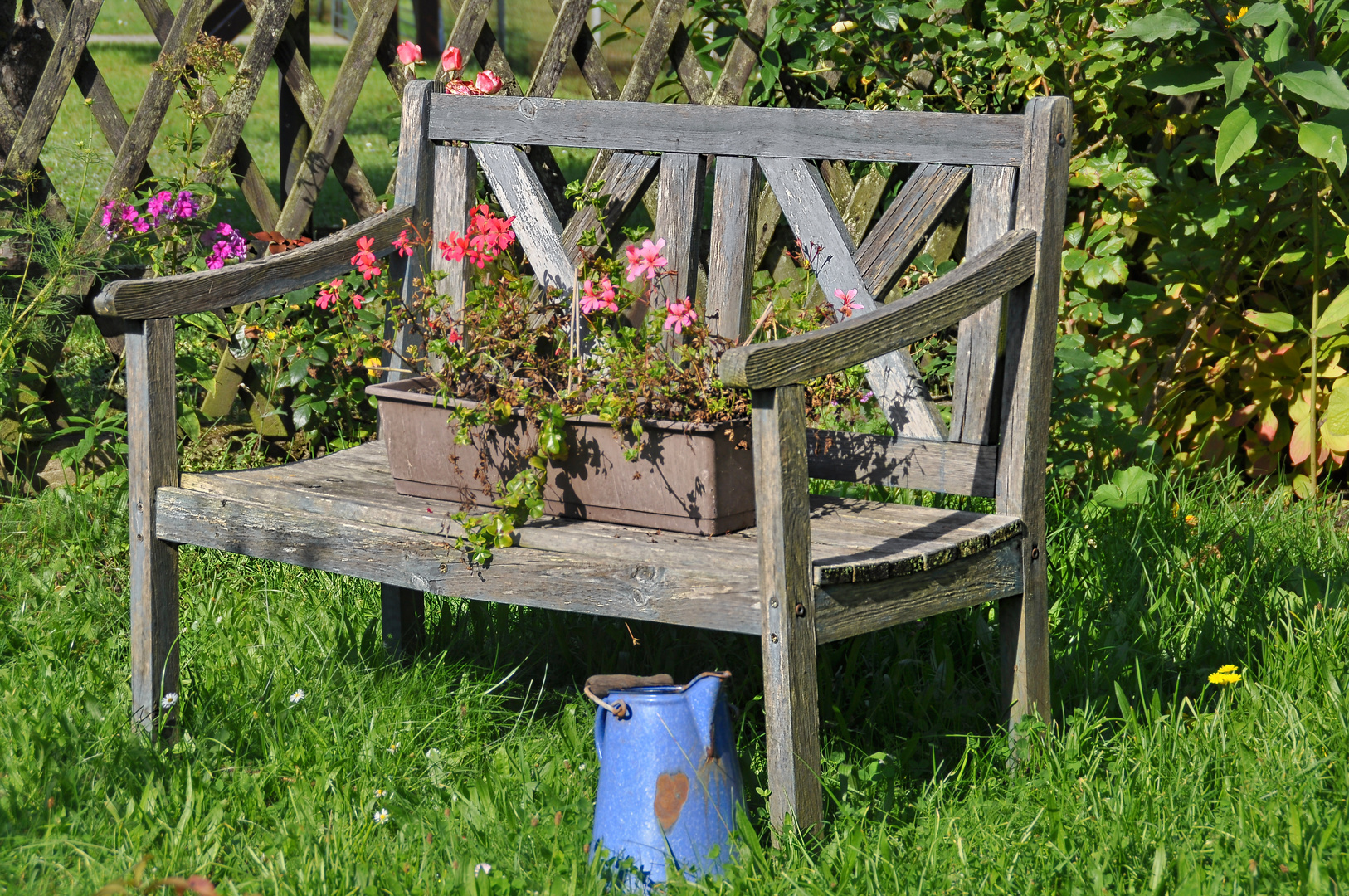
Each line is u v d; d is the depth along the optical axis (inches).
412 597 120.5
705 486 86.2
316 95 155.8
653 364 89.7
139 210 152.0
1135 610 119.6
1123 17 145.4
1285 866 78.0
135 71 661.9
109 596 131.2
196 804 90.7
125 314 93.8
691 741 82.4
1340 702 99.0
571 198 105.6
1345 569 130.3
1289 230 157.8
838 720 102.1
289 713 102.8
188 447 159.2
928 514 96.0
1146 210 154.6
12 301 152.9
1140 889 80.1
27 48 152.5
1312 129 126.8
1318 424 152.6
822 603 80.1
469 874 80.3
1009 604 95.1
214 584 133.3
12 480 153.6
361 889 79.8
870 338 81.4
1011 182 93.1
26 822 87.0
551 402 89.7
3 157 152.6
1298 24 136.8
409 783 96.1
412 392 95.8
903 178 165.9
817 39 154.3
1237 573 127.3
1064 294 158.7
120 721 102.1
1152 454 147.1
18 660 116.7
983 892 79.4
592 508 92.1
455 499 95.7
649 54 157.1
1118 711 106.0
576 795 94.3
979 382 95.7
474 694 108.7
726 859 82.2
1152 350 166.1
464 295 114.3
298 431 163.0
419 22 533.0
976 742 98.2
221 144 154.3
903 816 91.4
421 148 116.0
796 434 77.9
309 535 95.3
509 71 155.8
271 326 152.9
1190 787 89.8
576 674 117.4
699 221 107.1
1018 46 149.6
